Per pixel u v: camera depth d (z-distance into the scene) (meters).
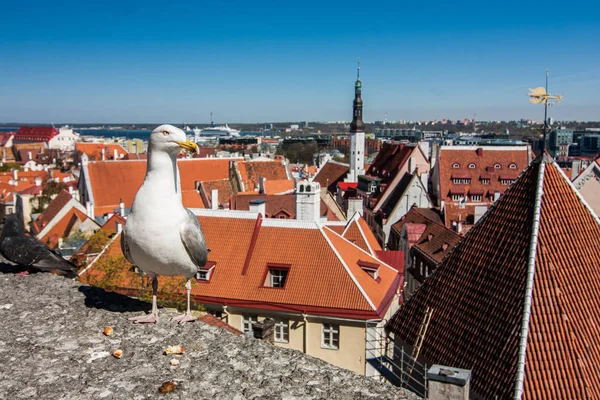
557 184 22.92
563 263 21.25
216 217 40.81
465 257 24.33
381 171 110.50
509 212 23.41
